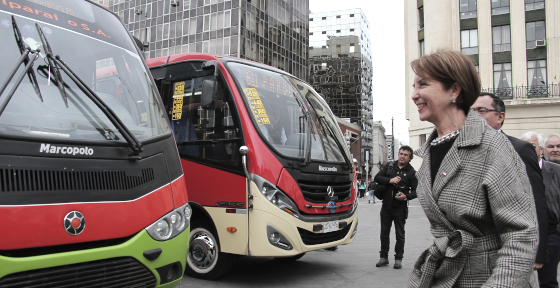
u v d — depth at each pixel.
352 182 6.21
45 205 2.66
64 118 3.00
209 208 5.36
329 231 5.48
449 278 1.84
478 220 1.78
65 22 3.57
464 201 1.77
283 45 44.06
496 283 1.61
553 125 23.42
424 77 1.96
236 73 5.64
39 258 2.59
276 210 4.95
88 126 3.09
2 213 2.48
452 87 1.92
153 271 3.21
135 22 42.31
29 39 3.16
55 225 2.68
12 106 2.79
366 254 7.50
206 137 5.59
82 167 2.90
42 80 3.06
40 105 2.94
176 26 40.25
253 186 5.02
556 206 3.98
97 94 3.46
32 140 2.72
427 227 11.60
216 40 38.28
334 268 6.30
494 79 25.70
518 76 25.02
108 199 2.99
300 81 6.79
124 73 3.86
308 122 5.98
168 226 3.39
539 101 23.58
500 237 1.73
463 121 1.93
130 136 3.25
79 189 2.85
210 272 5.40
